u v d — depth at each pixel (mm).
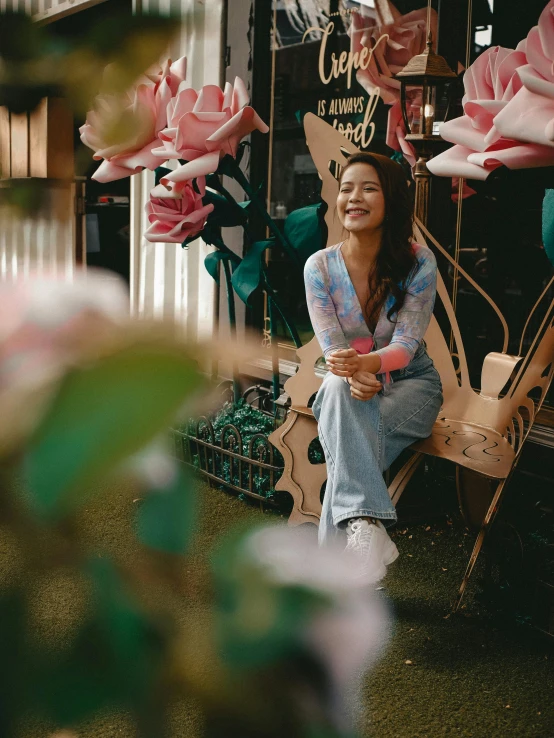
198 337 282
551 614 2586
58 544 288
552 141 1897
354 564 338
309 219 3762
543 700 2318
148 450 274
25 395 265
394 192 2928
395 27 4121
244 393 4656
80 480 263
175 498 293
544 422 3596
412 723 2182
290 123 4762
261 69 4848
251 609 312
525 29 3639
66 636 299
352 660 313
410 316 2922
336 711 310
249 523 363
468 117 2344
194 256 5219
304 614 314
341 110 4480
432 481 3664
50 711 292
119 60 331
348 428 2754
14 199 350
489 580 2770
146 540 296
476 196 3826
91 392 264
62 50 330
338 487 2713
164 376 268
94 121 345
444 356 3293
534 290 3707
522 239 3711
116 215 7000
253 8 4773
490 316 3889
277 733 302
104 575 294
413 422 2893
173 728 300
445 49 3893
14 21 328
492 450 2854
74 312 272
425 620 2758
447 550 3355
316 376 3432
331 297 3029
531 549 2652
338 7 4418
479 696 2324
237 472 3967
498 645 2609
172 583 303
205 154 3297
